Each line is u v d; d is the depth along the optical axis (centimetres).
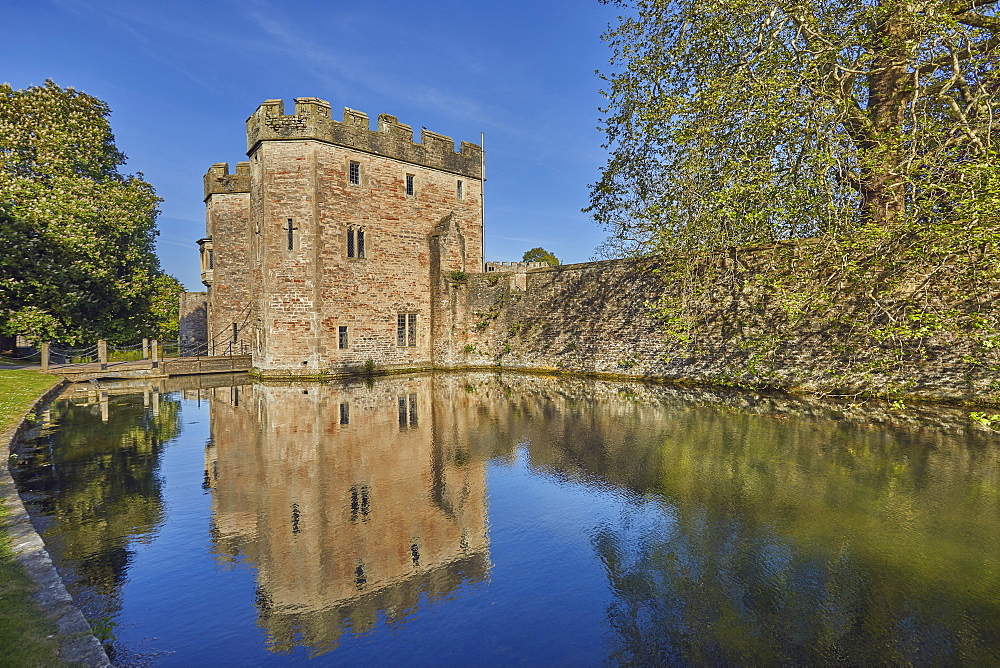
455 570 518
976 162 812
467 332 2711
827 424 1155
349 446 1010
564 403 1533
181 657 383
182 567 522
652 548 562
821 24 1125
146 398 1661
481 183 2952
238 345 2908
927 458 868
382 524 634
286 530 614
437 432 1135
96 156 2722
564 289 2425
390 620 432
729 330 1848
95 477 809
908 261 959
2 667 315
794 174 1080
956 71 958
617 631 416
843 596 461
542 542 582
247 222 2908
